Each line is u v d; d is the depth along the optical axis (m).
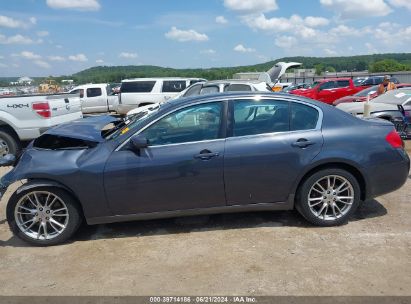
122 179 3.84
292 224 4.25
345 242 3.78
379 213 4.51
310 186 4.03
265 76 16.97
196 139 3.95
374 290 2.96
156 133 3.95
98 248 3.90
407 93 9.41
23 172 3.84
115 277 3.31
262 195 4.02
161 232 4.20
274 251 3.65
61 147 4.26
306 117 4.09
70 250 3.88
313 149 3.96
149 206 3.95
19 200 3.88
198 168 3.87
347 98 12.95
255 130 4.00
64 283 3.26
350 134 4.04
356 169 4.03
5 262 3.69
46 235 3.98
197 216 4.59
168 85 15.65
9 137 7.87
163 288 3.11
